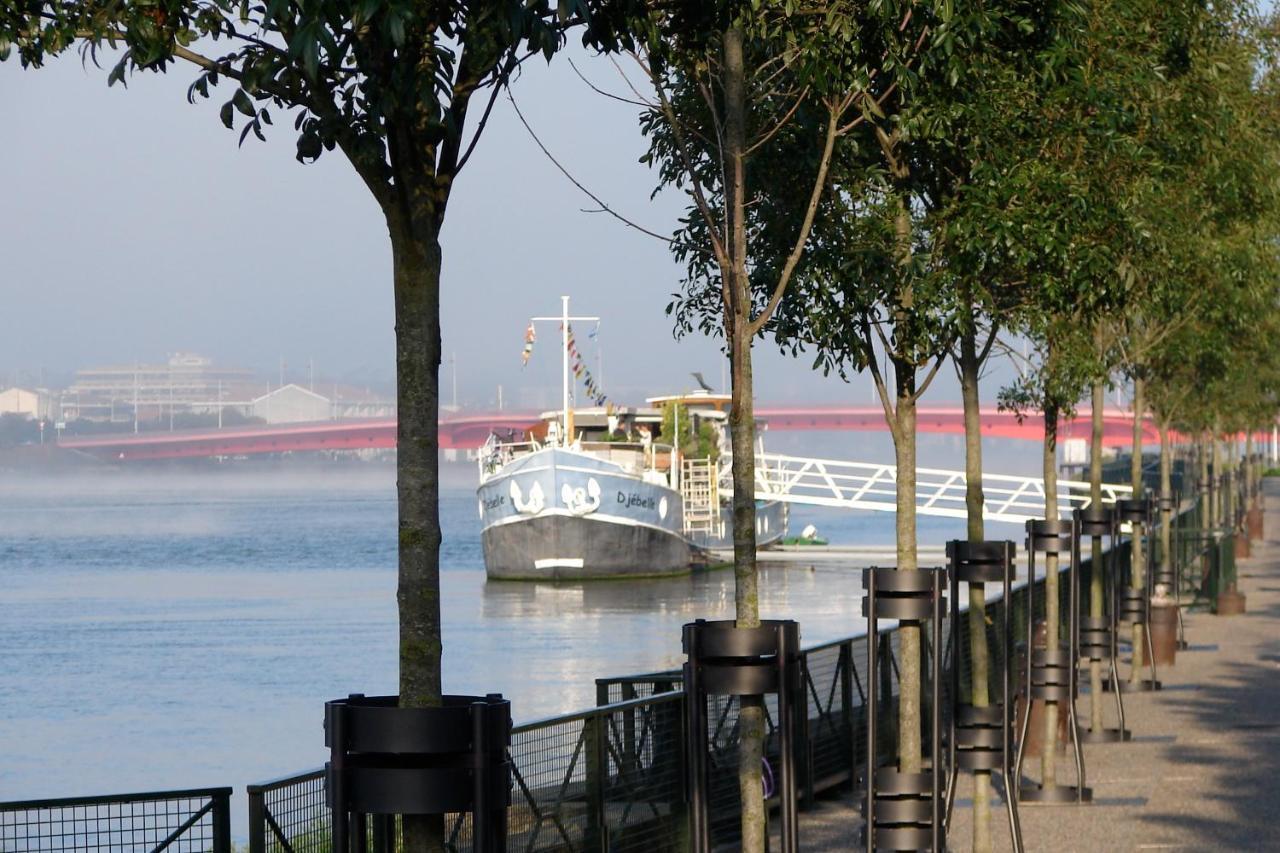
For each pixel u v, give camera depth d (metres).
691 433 126.19
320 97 10.41
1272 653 45.12
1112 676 32.09
